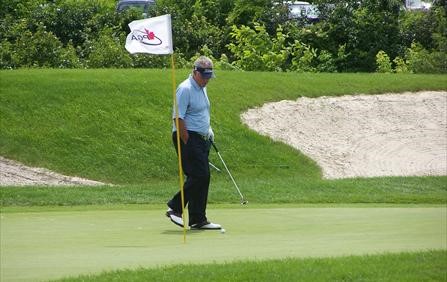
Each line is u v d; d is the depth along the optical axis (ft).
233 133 182.80
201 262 59.52
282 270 55.11
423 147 193.77
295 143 186.50
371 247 66.54
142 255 63.93
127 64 237.25
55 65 234.79
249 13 297.94
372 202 126.00
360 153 187.32
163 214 97.04
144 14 290.15
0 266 59.26
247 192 138.00
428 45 293.84
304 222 85.66
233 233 77.56
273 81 210.18
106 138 174.29
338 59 280.72
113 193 136.56
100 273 55.52
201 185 82.89
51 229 81.10
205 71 84.12
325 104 204.44
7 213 99.09
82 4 282.77
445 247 65.98
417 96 215.92
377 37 288.71
